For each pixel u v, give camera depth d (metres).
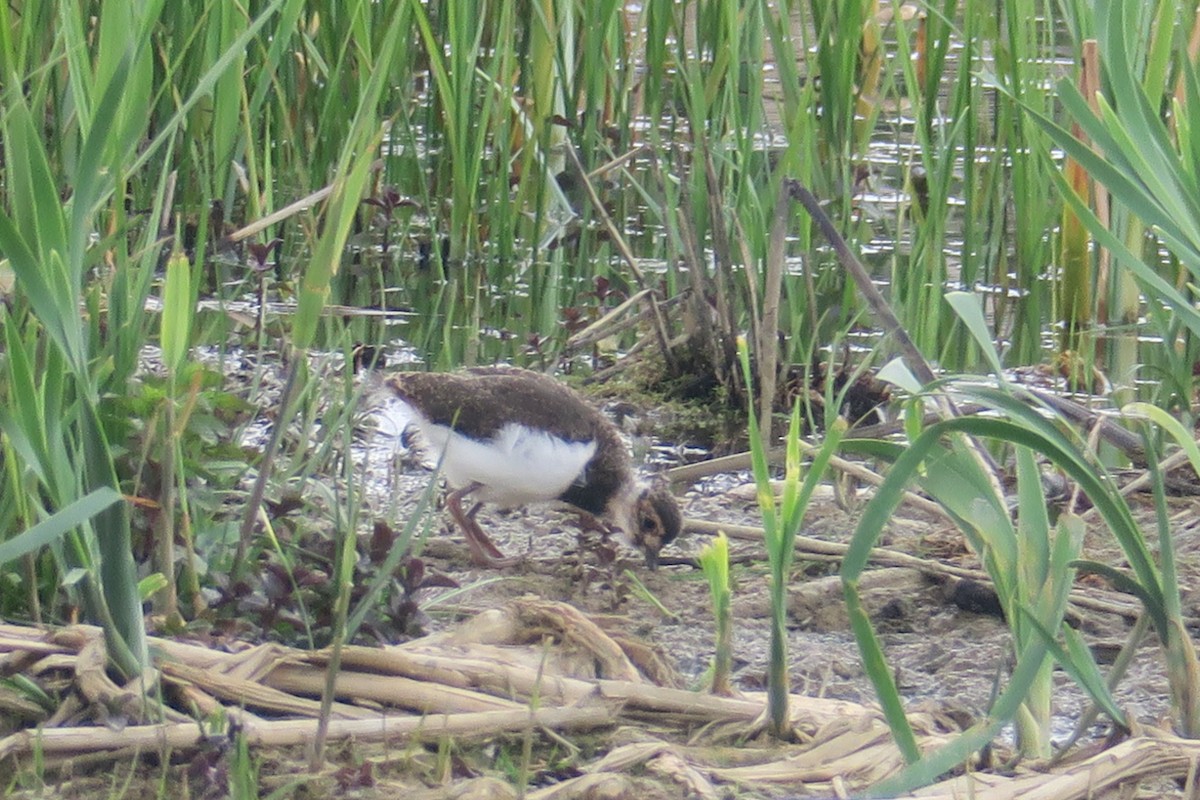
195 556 7.28
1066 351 13.34
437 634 7.27
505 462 9.49
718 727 6.42
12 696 6.04
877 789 5.54
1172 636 6.20
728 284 12.82
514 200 16.22
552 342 13.61
